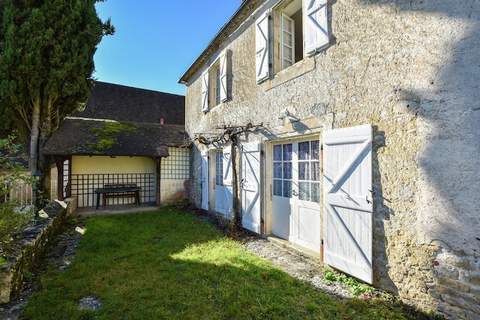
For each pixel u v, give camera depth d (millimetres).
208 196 7730
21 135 7520
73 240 5121
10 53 6469
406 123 2629
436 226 2393
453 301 2275
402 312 2510
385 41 2832
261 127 5125
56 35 7012
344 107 3328
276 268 3582
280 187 4910
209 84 7859
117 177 9625
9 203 3213
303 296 2838
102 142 8320
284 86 4484
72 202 7879
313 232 4098
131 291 2963
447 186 2318
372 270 2912
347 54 3293
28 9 6695
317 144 4023
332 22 3518
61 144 7691
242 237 5207
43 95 7301
